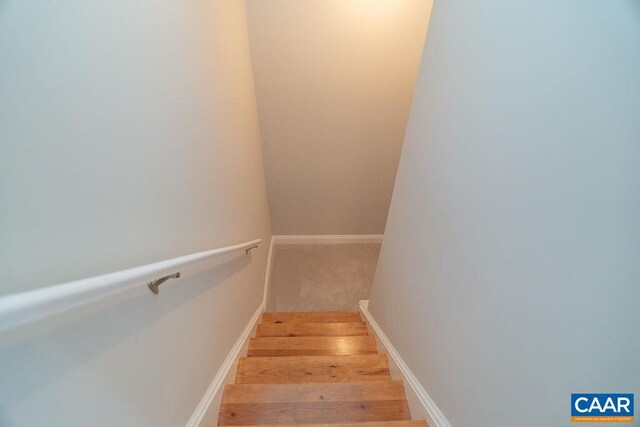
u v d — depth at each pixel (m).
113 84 0.61
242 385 1.30
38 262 0.42
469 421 0.85
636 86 0.42
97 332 0.54
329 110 2.77
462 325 0.89
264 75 2.46
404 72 2.50
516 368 0.67
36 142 0.42
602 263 0.47
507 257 0.70
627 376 0.44
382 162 3.36
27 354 0.40
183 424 0.91
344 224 4.23
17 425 0.39
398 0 2.05
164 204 0.84
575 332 0.52
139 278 0.55
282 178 3.48
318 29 2.18
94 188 0.54
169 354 0.83
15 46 0.39
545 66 0.58
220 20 1.49
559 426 0.55
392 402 1.28
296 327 2.28
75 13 0.50
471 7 0.86
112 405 0.58
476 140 0.84
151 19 0.78
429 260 1.15
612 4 0.45
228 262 1.55
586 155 0.49
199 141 1.15
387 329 1.69
